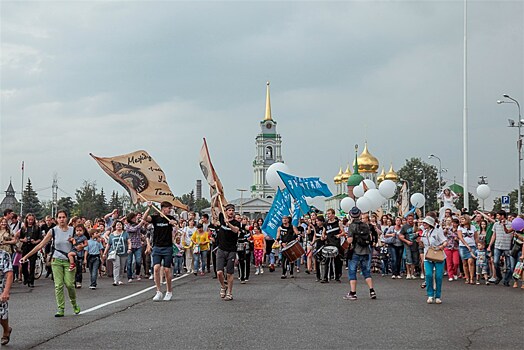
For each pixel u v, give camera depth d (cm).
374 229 2650
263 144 15938
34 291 1989
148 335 1102
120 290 1994
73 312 1434
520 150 4628
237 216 2302
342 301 1617
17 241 2152
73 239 1382
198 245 2698
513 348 983
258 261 2817
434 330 1144
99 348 988
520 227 1980
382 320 1268
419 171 12988
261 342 1028
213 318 1309
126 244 2264
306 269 2920
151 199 2077
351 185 10194
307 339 1053
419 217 3123
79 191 10794
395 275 2434
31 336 1098
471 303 1560
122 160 2044
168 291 1681
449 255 2255
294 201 2714
